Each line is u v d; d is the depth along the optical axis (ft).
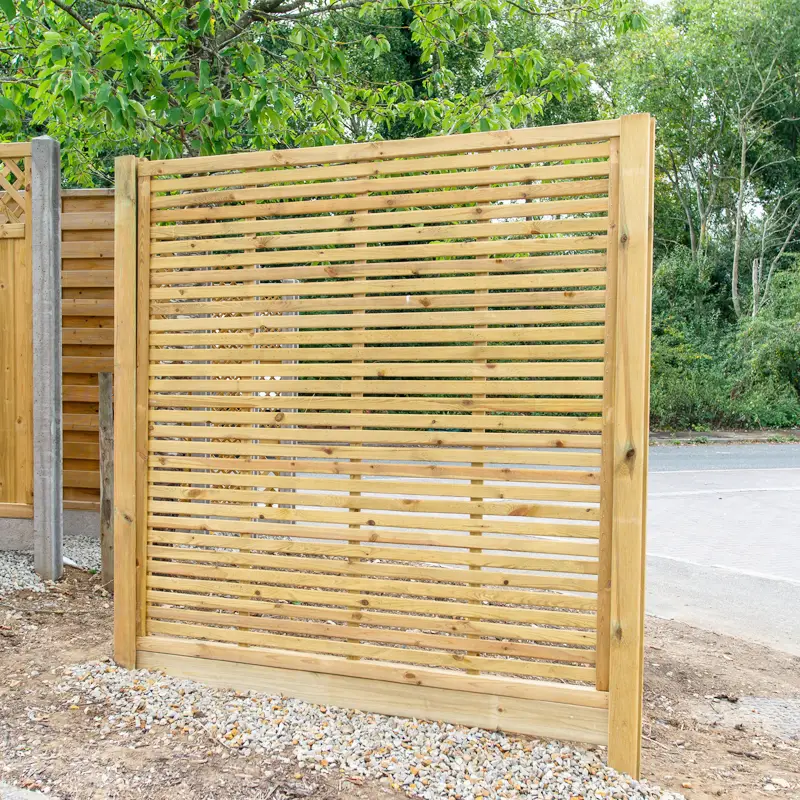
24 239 16.79
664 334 69.21
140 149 23.71
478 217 10.18
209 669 11.66
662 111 76.28
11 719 10.18
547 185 9.88
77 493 19.75
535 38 58.44
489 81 48.44
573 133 9.68
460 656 10.36
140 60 17.39
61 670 11.83
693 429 61.98
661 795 9.04
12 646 12.73
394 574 10.58
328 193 10.91
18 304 16.78
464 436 10.20
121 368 11.95
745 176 79.51
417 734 10.12
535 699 10.02
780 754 10.77
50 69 17.44
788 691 13.20
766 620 17.19
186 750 9.62
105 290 19.06
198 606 11.77
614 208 9.57
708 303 74.69
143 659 12.03
